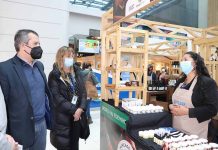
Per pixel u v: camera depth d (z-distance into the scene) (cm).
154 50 661
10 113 162
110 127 258
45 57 510
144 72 262
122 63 289
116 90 250
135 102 235
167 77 693
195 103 196
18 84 165
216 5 1188
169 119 212
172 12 1315
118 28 246
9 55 463
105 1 1202
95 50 963
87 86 502
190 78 207
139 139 172
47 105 203
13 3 463
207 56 390
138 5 209
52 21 517
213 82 193
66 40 551
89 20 1326
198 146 139
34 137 173
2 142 126
